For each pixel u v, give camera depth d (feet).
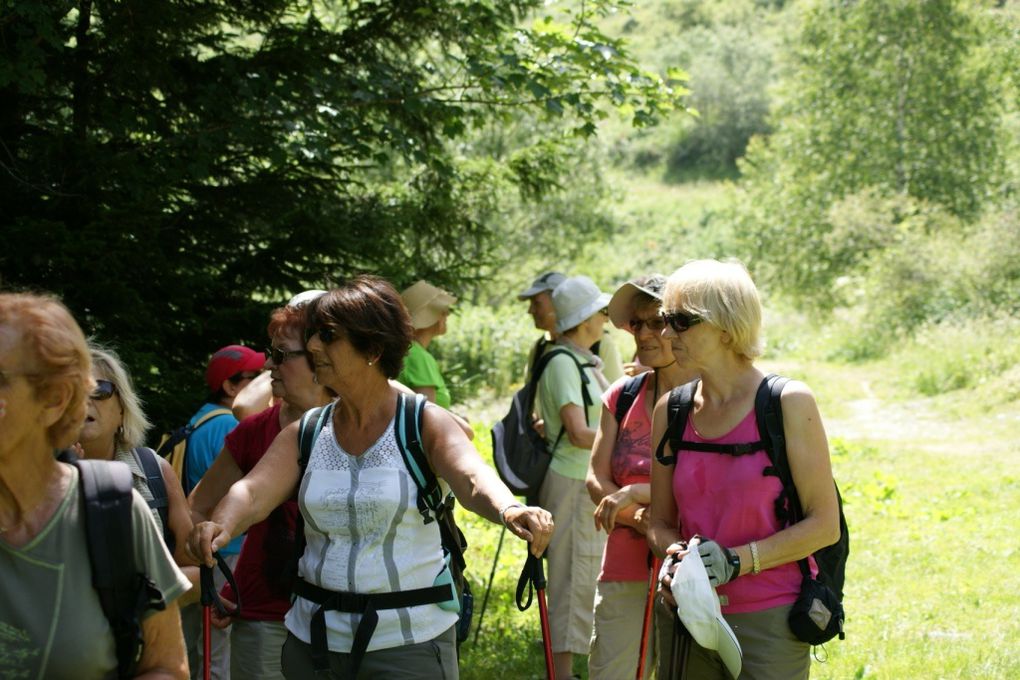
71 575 6.93
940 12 98.53
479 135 60.80
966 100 99.14
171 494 11.10
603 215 84.58
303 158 25.67
